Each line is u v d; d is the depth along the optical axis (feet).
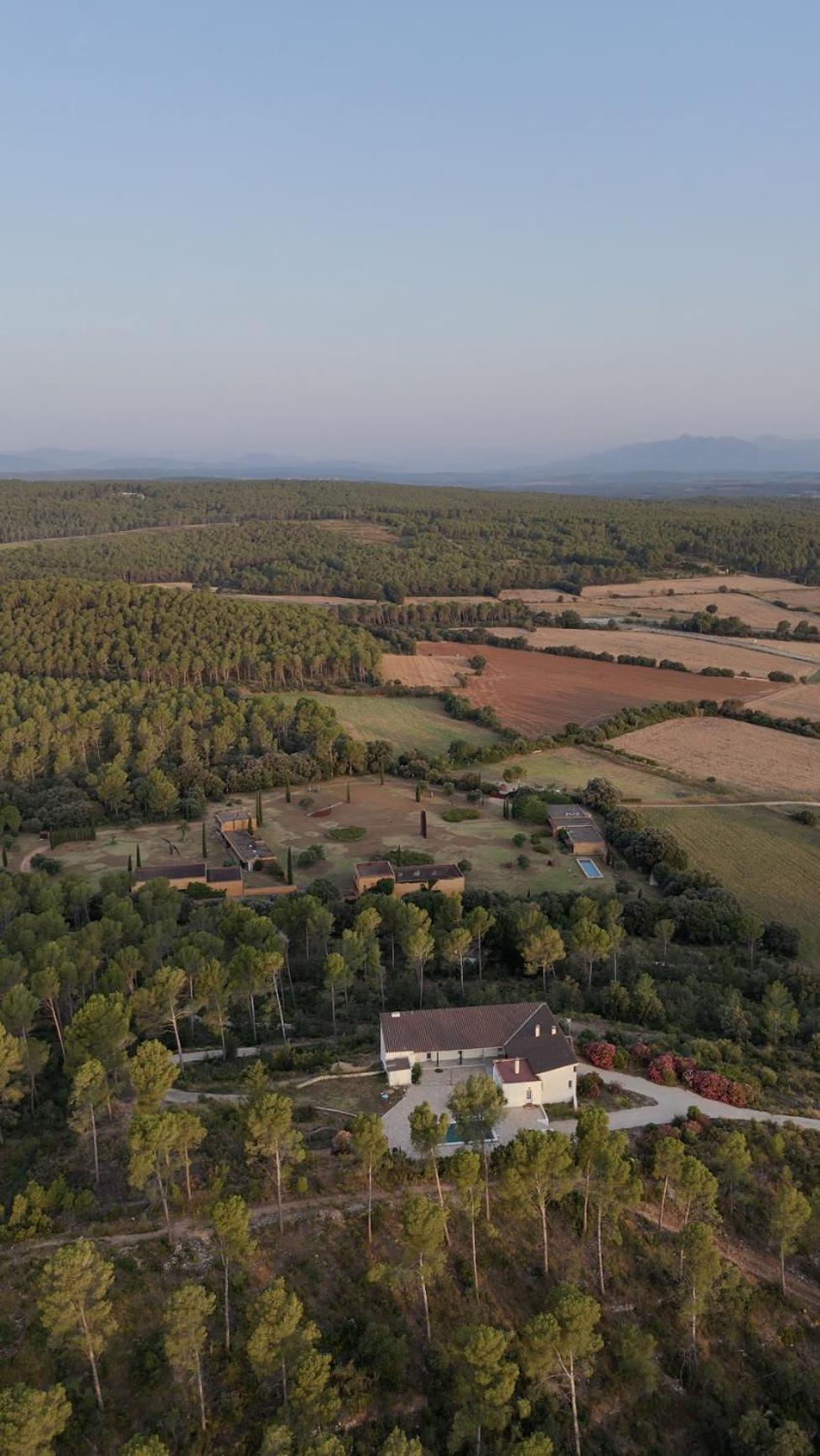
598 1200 196.54
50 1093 257.75
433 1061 254.06
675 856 442.50
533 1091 235.40
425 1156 201.87
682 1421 173.37
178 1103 240.32
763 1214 209.67
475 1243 190.39
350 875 440.86
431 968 346.54
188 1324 152.56
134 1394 161.17
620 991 299.58
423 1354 175.42
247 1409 161.89
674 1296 191.62
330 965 287.48
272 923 330.95
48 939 321.32
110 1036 235.81
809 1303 194.08
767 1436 166.09
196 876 423.64
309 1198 200.75
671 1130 228.02
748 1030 286.05
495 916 363.15
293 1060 259.19
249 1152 196.24
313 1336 160.35
